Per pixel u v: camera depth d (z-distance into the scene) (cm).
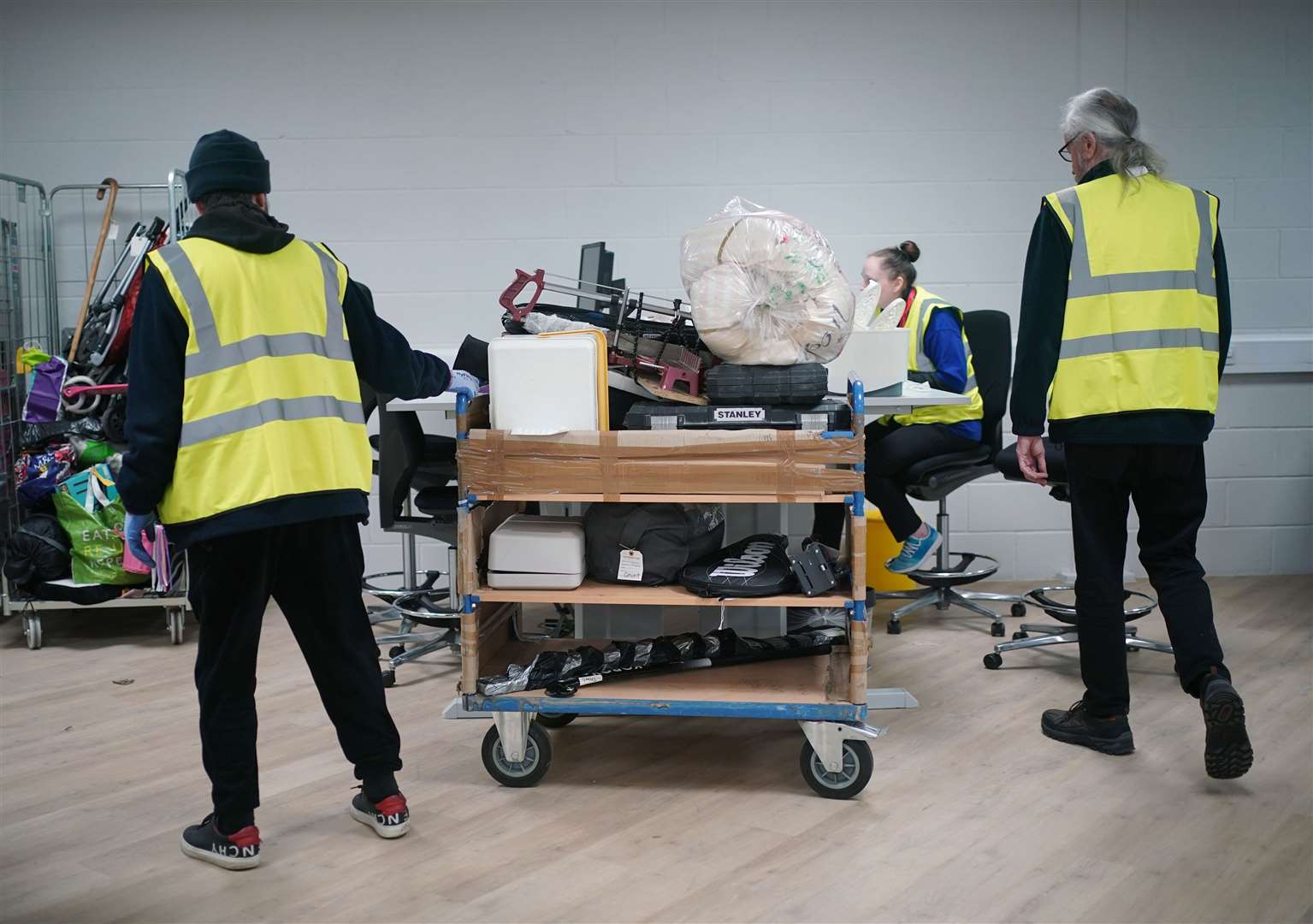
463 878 223
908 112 471
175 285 209
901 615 411
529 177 473
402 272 477
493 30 468
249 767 226
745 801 260
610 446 258
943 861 227
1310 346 471
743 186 474
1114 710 286
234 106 471
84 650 403
